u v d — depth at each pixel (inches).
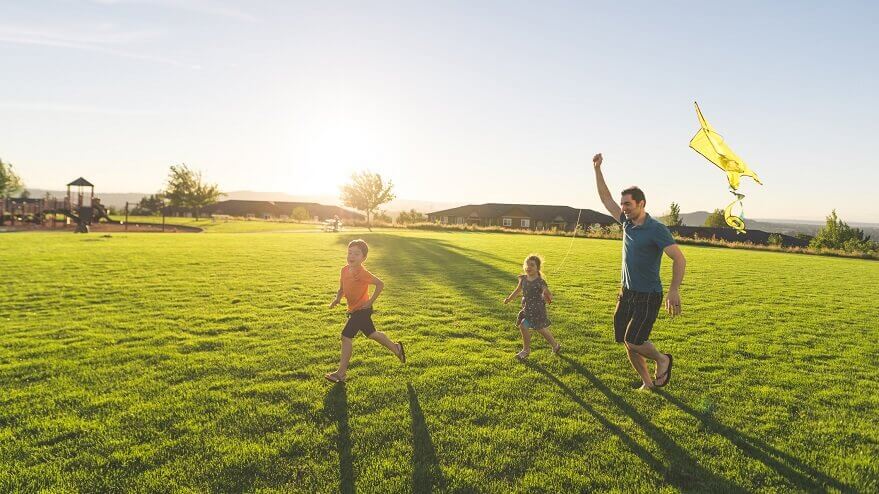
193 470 128.9
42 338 249.3
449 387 187.9
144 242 901.2
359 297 198.7
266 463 132.6
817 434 156.0
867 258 1147.3
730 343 263.1
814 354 246.1
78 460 133.0
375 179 2127.2
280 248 800.3
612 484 126.3
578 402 176.9
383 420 158.6
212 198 3053.6
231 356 223.1
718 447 146.2
